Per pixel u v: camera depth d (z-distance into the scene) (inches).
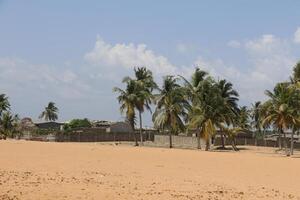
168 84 3725.4
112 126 5388.8
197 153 2484.0
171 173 1291.8
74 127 5802.2
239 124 4618.6
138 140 4798.2
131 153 2196.1
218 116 3405.5
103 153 2091.5
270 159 2209.6
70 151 2122.3
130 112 3922.2
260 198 871.1
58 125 6727.4
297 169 1668.3
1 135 5152.6
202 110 3408.0
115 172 1221.1
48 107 7386.8
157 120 3777.1
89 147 2618.1
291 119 3070.9
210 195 870.4
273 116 3122.5
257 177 1318.9
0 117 5329.7
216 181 1138.0
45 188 820.6
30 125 6314.0
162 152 2418.8
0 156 1599.4
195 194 870.4
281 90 3105.3
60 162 1457.9
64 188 832.9
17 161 1408.7
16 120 5374.0
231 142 4205.2
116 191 835.4
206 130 3356.3
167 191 884.0
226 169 1547.7
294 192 990.4
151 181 1045.2
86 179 999.6
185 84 3634.4
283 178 1320.1
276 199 868.6
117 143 4266.7
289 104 3097.9
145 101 3969.0
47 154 1830.7
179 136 4197.8
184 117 3759.8
